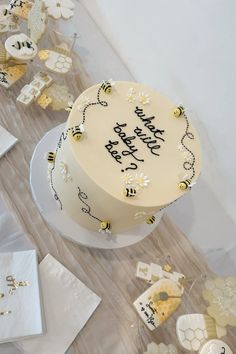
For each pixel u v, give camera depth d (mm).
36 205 726
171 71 861
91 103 652
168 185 623
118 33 945
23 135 783
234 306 690
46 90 816
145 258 750
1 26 840
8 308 628
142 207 598
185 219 818
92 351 654
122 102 671
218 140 818
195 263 773
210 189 863
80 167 598
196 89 822
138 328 684
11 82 798
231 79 744
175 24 807
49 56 833
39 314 635
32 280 657
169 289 698
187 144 667
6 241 691
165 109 689
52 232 717
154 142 650
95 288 703
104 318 681
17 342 625
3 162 747
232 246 815
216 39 742
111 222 667
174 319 696
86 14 973
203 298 710
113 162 614
